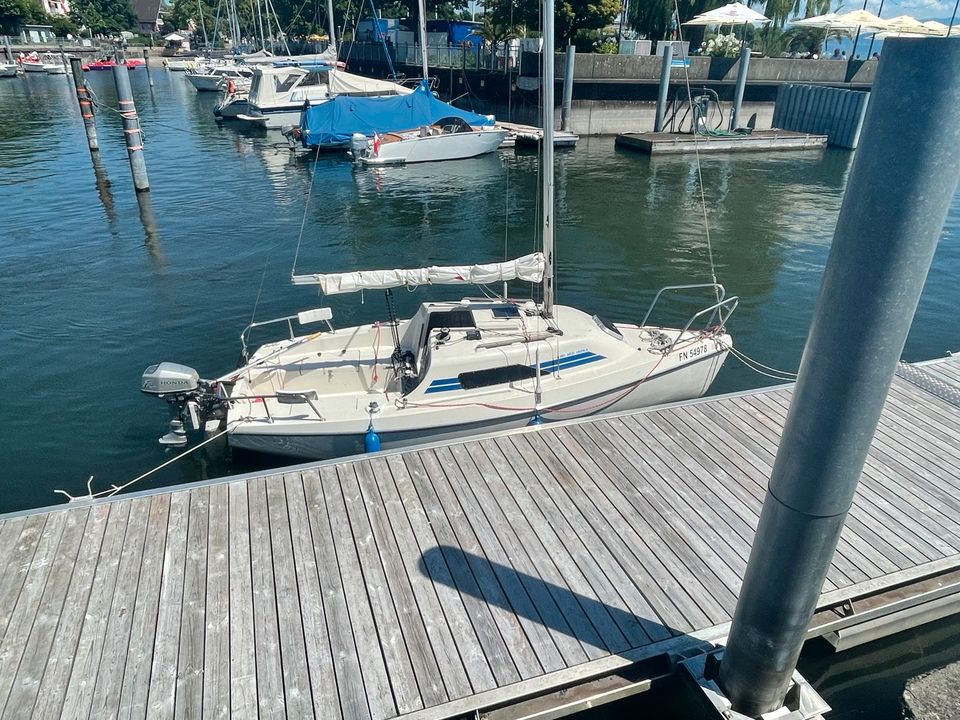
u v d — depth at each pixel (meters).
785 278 15.23
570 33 35.50
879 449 7.22
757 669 4.09
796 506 3.45
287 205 21.20
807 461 3.31
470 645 4.68
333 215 20.14
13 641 4.68
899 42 2.64
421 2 28.75
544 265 8.62
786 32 39.25
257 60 44.75
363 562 5.44
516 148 31.05
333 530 5.80
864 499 6.37
